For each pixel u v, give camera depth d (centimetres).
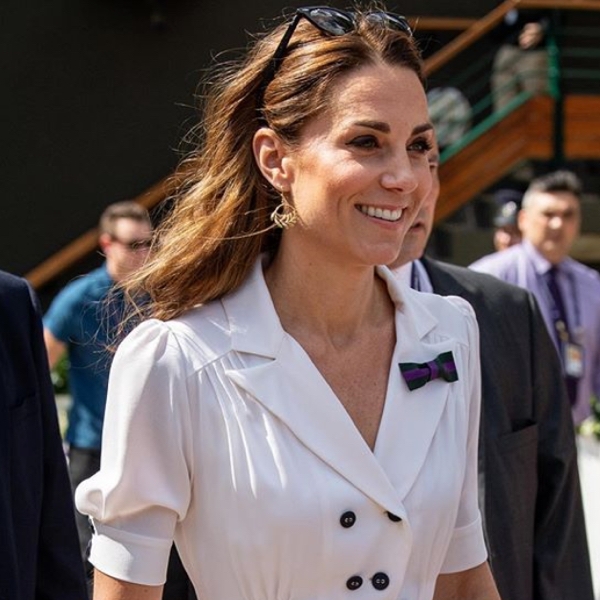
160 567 463
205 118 502
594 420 1717
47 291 2030
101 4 2008
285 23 485
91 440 1175
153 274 486
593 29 1991
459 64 1997
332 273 466
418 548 468
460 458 483
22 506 592
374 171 440
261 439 452
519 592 655
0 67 2009
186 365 459
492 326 675
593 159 1909
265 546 446
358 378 477
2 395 595
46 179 2025
